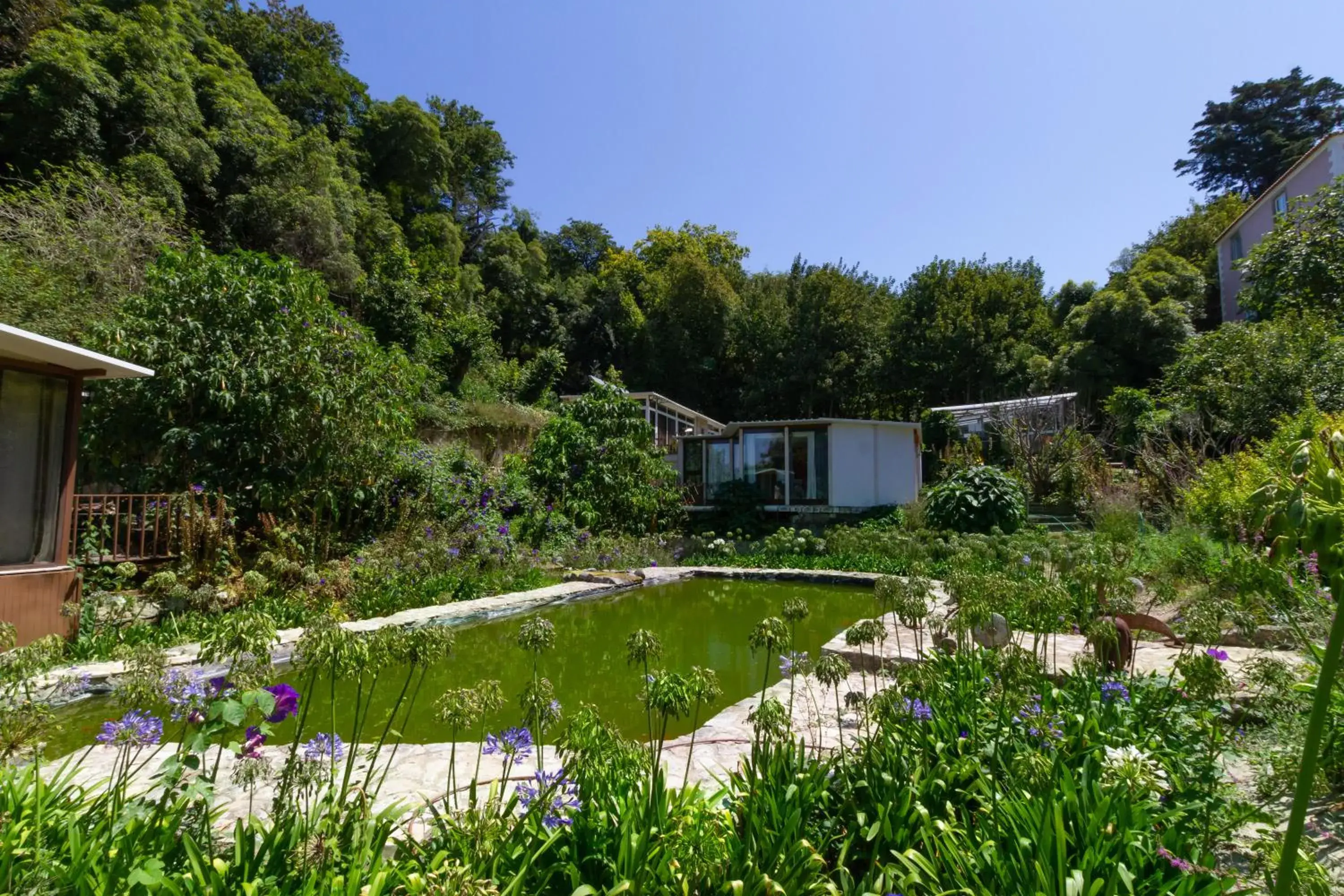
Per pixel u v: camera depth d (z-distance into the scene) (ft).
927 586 11.89
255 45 82.02
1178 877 5.67
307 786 6.35
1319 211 43.04
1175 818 6.77
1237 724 9.56
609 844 6.20
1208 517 25.72
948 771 7.49
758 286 117.29
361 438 30.09
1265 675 9.14
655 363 109.60
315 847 5.51
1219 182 111.96
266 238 60.18
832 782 7.83
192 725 6.19
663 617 26.13
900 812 6.78
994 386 89.66
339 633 6.52
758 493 54.13
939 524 38.73
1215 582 18.85
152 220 40.91
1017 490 38.86
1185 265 87.86
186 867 5.55
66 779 7.33
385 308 63.00
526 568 32.53
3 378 17.29
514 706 15.26
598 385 45.52
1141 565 24.93
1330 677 3.86
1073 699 9.91
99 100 49.85
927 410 86.89
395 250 67.26
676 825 6.75
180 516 24.21
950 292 93.40
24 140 45.65
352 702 15.60
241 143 60.44
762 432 56.13
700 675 7.33
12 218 34.68
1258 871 6.16
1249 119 109.09
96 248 36.24
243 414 27.48
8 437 17.35
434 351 65.92
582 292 119.34
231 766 10.05
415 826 8.00
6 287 29.30
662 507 46.19
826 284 97.76
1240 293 48.24
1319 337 36.91
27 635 17.10
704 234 133.59
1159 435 44.98
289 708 6.45
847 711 12.64
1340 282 40.55
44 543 17.98
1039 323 92.63
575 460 42.93
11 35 51.39
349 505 30.27
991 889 5.67
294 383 28.37
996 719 9.08
